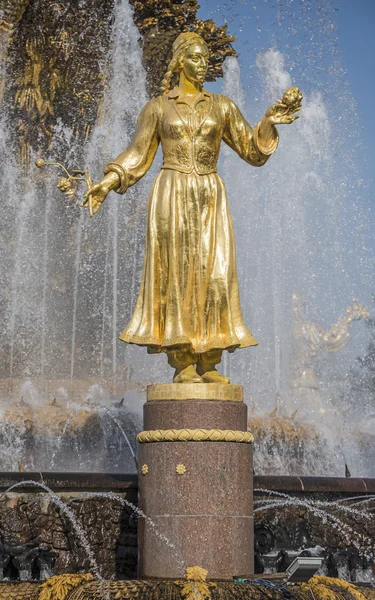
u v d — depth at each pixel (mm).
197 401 10039
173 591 8648
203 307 10648
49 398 20219
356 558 11438
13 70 27672
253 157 11188
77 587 8820
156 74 28562
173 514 9766
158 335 10656
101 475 11469
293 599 8781
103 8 27969
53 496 11266
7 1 27047
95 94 28172
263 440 15211
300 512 12031
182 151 10812
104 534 11305
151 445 10039
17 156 27703
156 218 10750
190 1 27906
